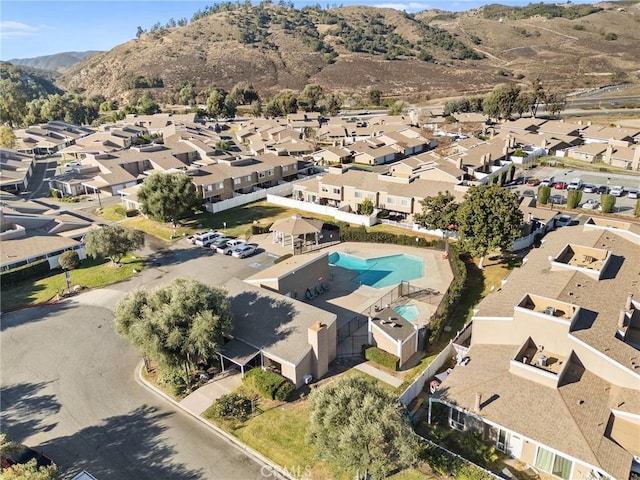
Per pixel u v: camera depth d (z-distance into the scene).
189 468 30.52
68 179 97.88
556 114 164.25
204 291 38.59
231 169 90.88
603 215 72.44
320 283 53.28
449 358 40.03
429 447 29.08
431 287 53.78
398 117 156.88
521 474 28.55
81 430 34.09
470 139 116.06
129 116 175.75
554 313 35.50
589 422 28.30
